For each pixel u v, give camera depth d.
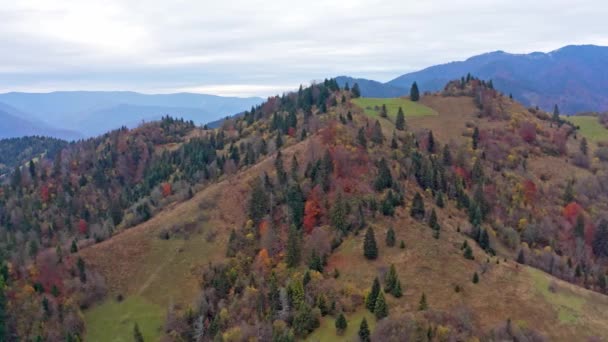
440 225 134.75
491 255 125.50
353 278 115.50
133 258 152.62
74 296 136.50
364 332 94.50
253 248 146.50
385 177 152.12
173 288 140.88
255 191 158.62
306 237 137.12
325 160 158.25
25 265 146.38
